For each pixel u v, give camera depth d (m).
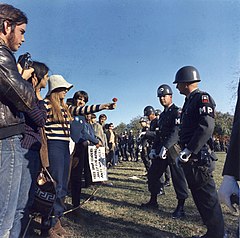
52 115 3.24
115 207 4.90
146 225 3.97
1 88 1.77
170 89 4.76
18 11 1.98
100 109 3.92
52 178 3.03
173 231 3.75
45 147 2.91
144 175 9.35
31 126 2.39
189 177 3.12
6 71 1.76
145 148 7.59
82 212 4.54
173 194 6.28
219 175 9.34
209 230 3.12
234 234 3.55
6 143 1.85
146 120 7.56
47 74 2.82
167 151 4.39
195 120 3.18
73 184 4.23
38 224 3.70
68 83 3.36
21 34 2.01
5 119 1.82
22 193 2.31
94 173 4.91
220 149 29.53
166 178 7.51
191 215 4.51
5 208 1.87
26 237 3.22
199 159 3.06
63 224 3.80
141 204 5.09
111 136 11.83
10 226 1.93
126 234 3.58
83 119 4.42
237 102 1.48
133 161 17.81
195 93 3.23
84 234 3.53
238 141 1.39
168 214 4.55
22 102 1.82
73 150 4.11
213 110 3.06
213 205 3.08
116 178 8.60
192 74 3.29
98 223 4.00
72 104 4.32
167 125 4.63
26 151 2.30
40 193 2.88
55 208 3.26
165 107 4.79
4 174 1.84
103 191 6.29
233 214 4.53
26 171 2.32
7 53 1.79
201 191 3.09
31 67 2.59
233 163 1.38
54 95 3.31
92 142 4.89
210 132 3.00
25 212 2.46
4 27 1.93
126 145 18.27
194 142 3.02
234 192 1.35
